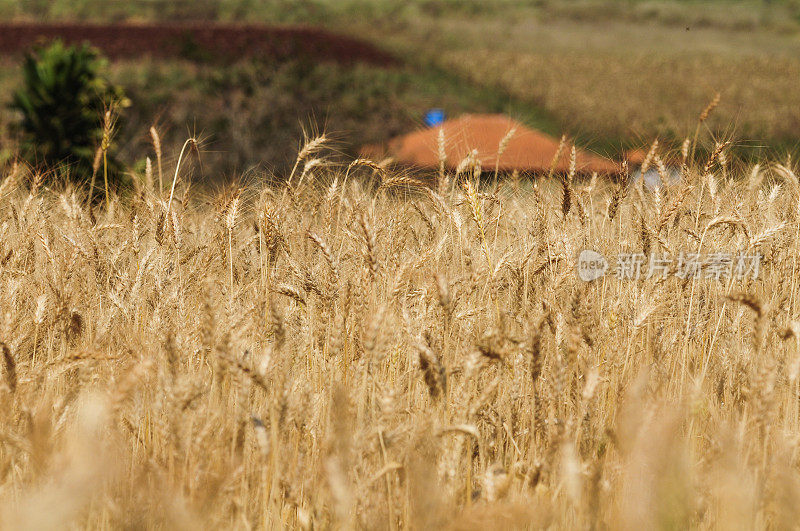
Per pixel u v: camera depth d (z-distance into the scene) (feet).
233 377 25.76
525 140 61.52
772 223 41.73
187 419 23.86
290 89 254.06
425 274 34.68
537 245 36.65
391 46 477.36
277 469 23.94
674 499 20.66
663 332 35.14
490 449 29.76
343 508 20.44
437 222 39.93
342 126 226.38
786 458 23.89
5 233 38.37
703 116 42.78
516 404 29.12
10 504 22.13
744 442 25.80
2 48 275.80
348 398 25.49
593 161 47.06
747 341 36.81
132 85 227.81
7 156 88.74
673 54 557.33
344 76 290.35
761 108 326.44
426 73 364.79
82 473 16.01
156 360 28.12
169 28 324.19
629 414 23.72
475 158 40.50
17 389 24.95
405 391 30.86
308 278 31.04
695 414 28.73
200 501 20.98
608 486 24.52
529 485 24.41
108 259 35.24
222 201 40.52
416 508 21.09
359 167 42.78
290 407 24.44
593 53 550.77
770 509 23.21
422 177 44.34
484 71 414.21
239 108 221.66
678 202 37.11
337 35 376.27
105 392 27.30
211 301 25.98
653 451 21.44
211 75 247.09
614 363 31.42
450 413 25.41
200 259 36.24
